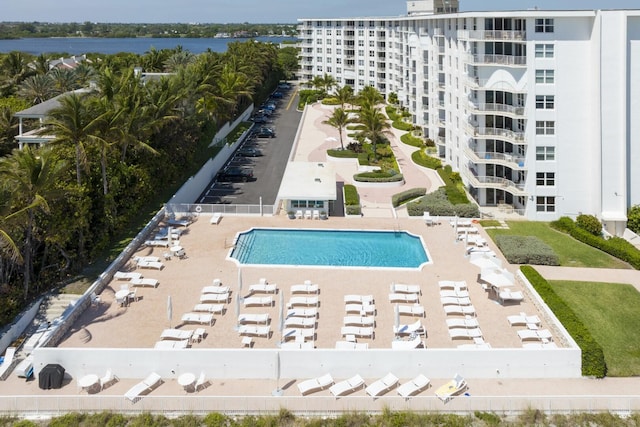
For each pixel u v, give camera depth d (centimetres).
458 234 5147
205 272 4338
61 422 2856
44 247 4241
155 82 6812
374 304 3834
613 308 3872
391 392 3050
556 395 3008
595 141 5319
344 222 5475
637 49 5147
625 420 2872
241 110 11044
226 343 3369
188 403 2930
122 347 3312
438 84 7588
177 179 6431
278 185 7062
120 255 4462
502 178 5788
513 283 3756
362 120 8006
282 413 2902
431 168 7406
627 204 5384
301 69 16825
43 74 8844
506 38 5438
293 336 3403
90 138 4581
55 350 3166
